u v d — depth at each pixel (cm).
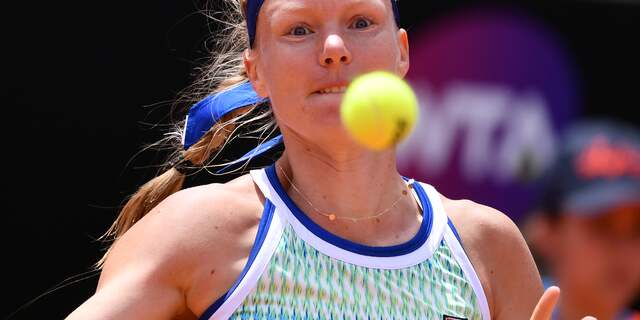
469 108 1850
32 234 1606
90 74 1617
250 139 1448
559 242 817
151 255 891
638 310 952
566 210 802
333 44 885
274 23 922
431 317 917
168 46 1653
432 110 1836
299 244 911
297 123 923
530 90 1870
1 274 1598
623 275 796
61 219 1619
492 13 1850
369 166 948
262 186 947
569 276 816
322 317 885
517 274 1009
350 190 948
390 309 905
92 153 1622
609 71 1916
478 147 1848
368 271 912
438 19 1831
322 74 902
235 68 1180
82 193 1622
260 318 878
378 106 836
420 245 949
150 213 947
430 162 1838
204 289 894
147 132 1641
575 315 825
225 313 887
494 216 1022
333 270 905
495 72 1859
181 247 892
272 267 895
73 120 1612
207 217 909
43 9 1586
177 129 1281
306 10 904
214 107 1120
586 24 1903
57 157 1609
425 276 934
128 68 1634
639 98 1931
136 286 876
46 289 1623
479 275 976
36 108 1592
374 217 959
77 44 1608
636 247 788
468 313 941
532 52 1873
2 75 1571
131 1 1633
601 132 834
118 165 1631
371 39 918
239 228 915
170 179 1126
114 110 1631
